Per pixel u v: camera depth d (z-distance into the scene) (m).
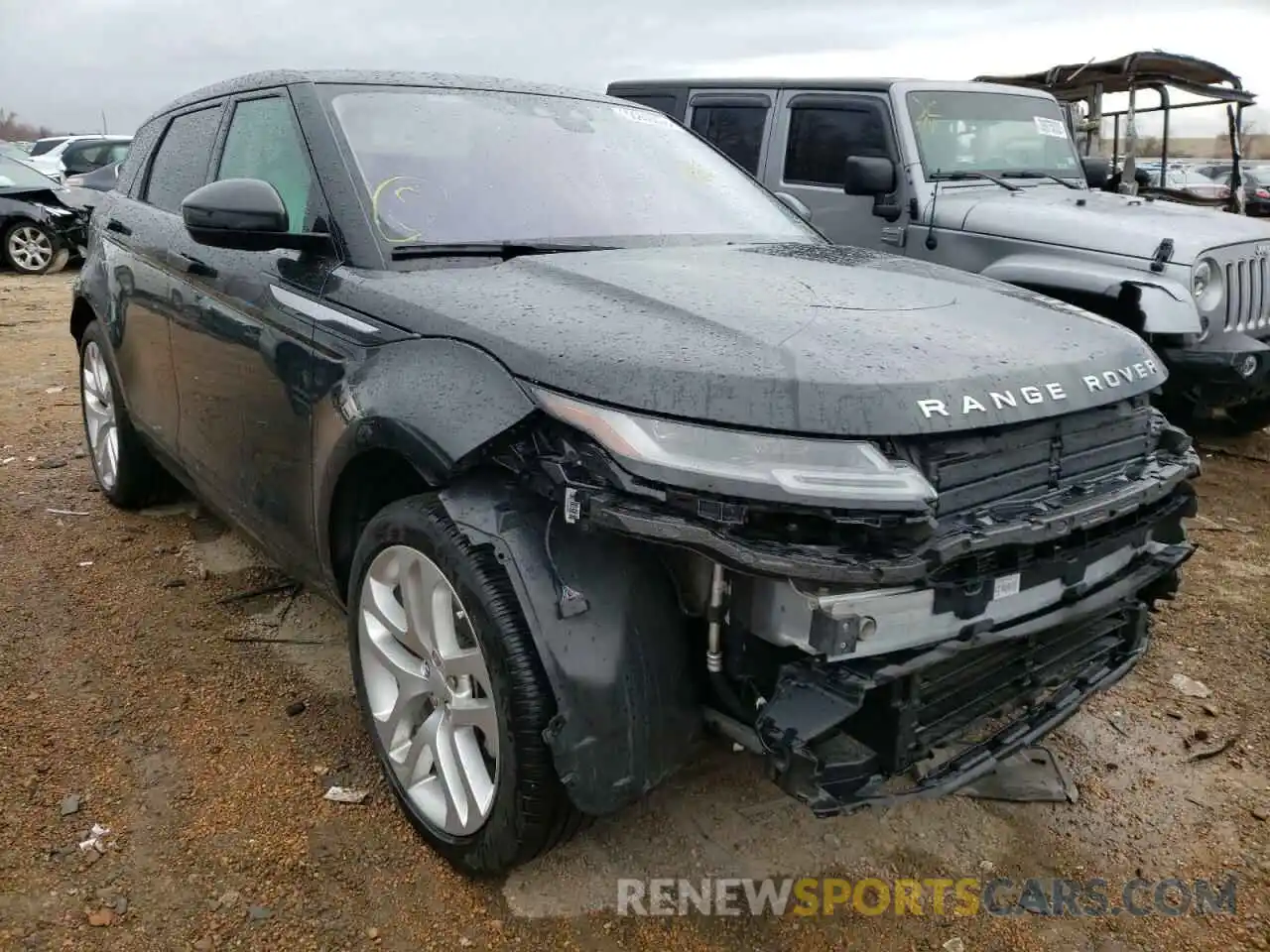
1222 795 2.88
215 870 2.45
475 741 2.41
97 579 3.99
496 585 2.16
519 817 2.18
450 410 2.22
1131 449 2.49
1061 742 3.12
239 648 3.49
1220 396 5.48
